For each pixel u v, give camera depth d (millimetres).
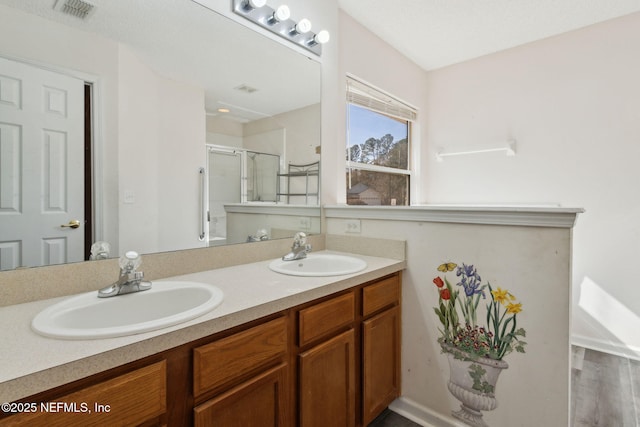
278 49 1817
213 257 1518
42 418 612
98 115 1184
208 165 1541
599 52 2436
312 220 2037
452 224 1543
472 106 3025
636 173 2328
